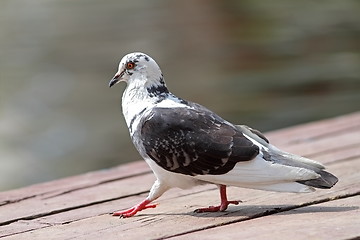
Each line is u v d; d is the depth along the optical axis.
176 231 5.50
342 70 20.33
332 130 9.62
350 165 7.57
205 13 28.80
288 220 5.58
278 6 28.16
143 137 5.76
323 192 6.41
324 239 5.04
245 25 26.30
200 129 5.64
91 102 19.20
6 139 16.59
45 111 18.64
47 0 33.56
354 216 5.58
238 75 20.67
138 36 26.31
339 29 24.50
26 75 22.11
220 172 5.56
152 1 32.12
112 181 7.52
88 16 29.92
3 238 5.63
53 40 26.20
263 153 5.59
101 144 16.11
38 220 6.14
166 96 6.01
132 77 6.03
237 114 17.39
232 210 5.99
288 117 16.92
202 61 22.52
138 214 6.09
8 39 26.64
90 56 24.00
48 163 15.25
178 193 6.80
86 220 6.04
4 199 6.84
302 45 23.25
